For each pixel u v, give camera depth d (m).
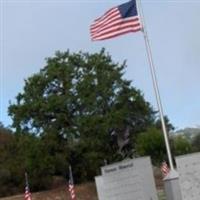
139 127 76.50
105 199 19.69
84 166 74.38
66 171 74.94
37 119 75.88
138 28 22.05
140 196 18.88
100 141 72.88
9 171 78.31
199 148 82.75
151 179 19.27
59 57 79.06
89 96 74.94
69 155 74.31
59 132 74.56
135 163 19.00
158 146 70.44
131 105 76.44
